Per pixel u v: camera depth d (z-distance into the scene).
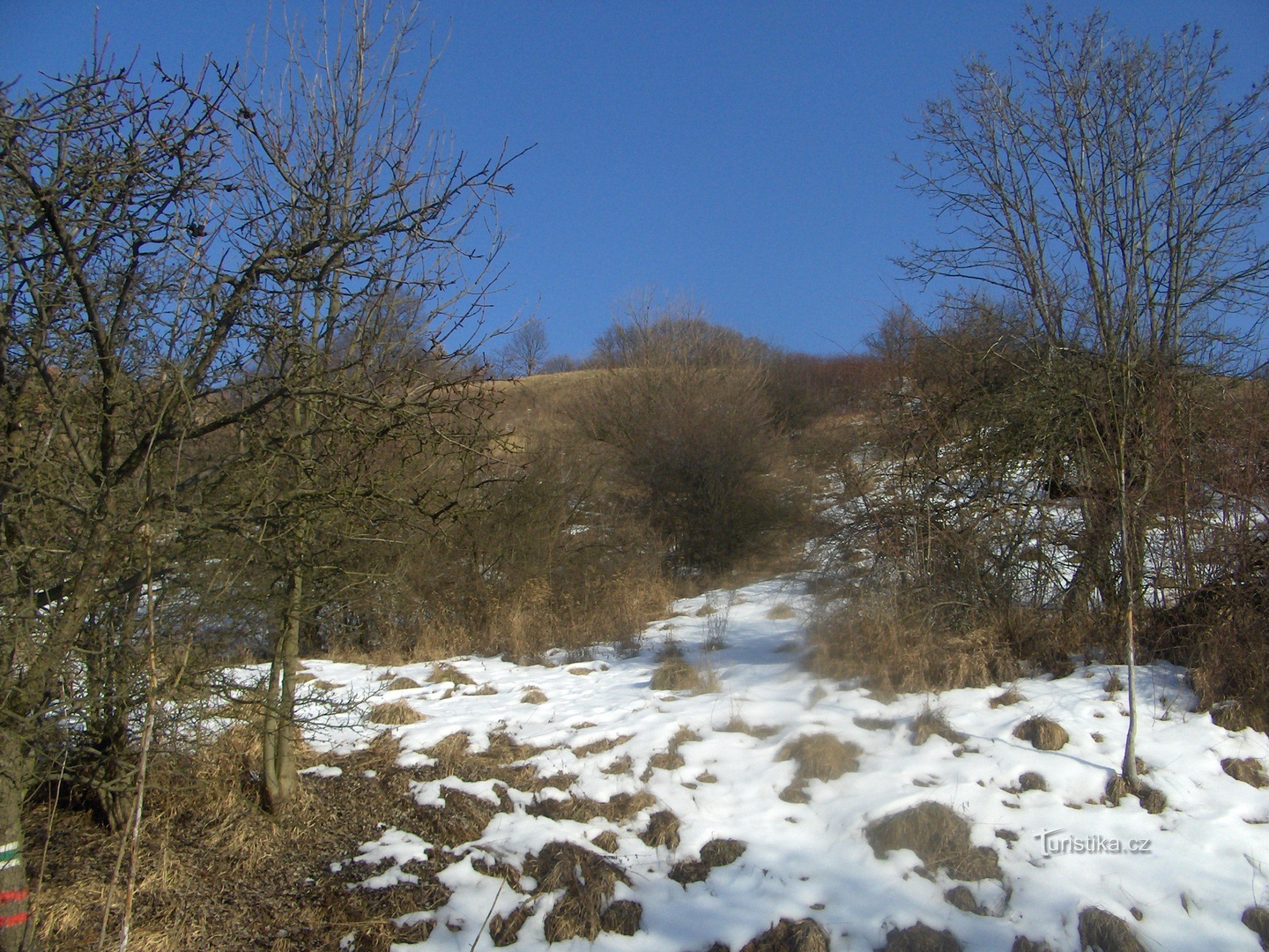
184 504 4.30
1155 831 5.05
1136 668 6.82
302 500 4.70
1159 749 5.72
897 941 4.55
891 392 9.17
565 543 12.77
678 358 19.59
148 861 5.37
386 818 5.93
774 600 11.12
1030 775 5.52
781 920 4.74
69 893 5.09
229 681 5.39
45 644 4.04
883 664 6.92
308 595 5.71
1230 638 6.42
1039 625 7.44
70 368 4.20
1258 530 6.94
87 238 4.05
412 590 10.22
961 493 8.41
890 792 5.46
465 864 5.39
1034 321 8.70
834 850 5.18
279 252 4.33
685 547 15.27
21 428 4.18
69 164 3.94
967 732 6.02
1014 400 8.29
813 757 5.88
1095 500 7.34
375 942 4.87
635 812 5.70
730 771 5.99
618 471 16.20
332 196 4.71
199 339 4.28
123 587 4.22
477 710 7.51
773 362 21.30
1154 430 7.04
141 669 4.75
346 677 8.88
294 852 5.62
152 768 5.12
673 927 4.83
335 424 4.66
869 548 8.54
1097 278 7.87
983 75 8.78
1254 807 5.23
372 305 5.16
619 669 8.68
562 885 5.16
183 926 4.98
